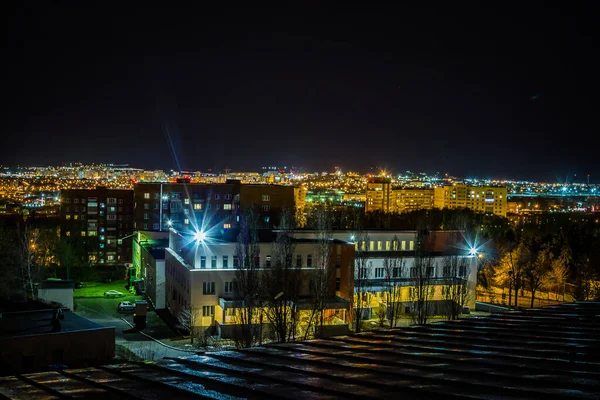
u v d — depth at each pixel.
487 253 96.38
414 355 14.96
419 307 66.31
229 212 124.75
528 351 14.64
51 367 38.31
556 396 9.77
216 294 62.66
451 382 11.37
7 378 15.28
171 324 67.81
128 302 76.75
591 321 19.84
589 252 99.94
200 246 62.97
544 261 91.88
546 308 23.70
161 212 123.19
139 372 15.10
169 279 76.31
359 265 65.69
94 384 13.80
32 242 97.50
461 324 20.45
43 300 63.03
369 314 71.19
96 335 42.09
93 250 135.12
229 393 11.84
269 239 69.62
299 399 10.73
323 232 70.94
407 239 80.44
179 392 12.27
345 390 11.30
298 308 57.97
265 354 16.83
